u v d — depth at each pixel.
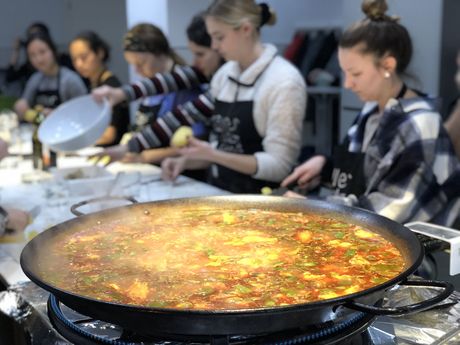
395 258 1.21
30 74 6.58
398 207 1.78
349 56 1.91
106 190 2.28
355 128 2.15
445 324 1.14
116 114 3.85
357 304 0.89
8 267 1.60
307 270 1.17
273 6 6.37
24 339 1.40
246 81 2.63
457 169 1.84
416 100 1.88
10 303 1.31
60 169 2.62
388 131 1.88
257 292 1.05
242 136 2.68
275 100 2.53
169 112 3.12
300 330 0.97
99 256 1.27
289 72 2.54
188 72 3.33
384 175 1.87
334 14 5.96
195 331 0.87
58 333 1.08
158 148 3.14
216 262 1.22
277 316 0.86
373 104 2.11
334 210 1.50
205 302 1.01
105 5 7.71
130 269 1.18
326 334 0.97
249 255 1.26
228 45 2.56
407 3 3.70
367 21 1.91
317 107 5.70
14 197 2.43
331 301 0.86
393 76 1.93
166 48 3.52
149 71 3.51
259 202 1.60
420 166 1.78
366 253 1.25
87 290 1.07
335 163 2.21
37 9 7.53
